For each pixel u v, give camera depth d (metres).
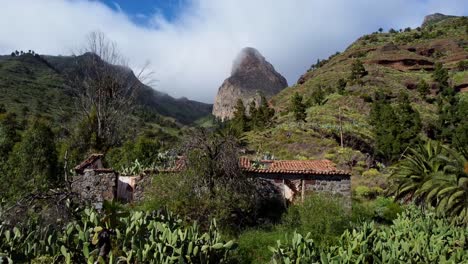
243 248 11.84
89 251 7.63
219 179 14.99
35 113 56.94
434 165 13.31
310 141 39.19
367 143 42.75
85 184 17.25
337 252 8.03
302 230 13.62
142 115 86.12
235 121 54.28
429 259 7.22
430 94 72.25
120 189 17.66
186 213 13.92
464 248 8.67
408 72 86.88
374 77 76.44
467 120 50.19
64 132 35.28
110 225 7.84
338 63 105.19
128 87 35.91
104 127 32.50
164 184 14.88
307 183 17.61
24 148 16.92
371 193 23.48
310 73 105.19
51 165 17.22
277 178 17.52
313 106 63.62
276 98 93.56
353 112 57.38
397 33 130.88
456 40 105.88
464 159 11.72
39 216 9.30
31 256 7.80
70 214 9.73
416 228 9.59
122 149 24.95
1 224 8.91
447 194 11.30
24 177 16.25
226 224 14.05
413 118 49.72
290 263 7.35
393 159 38.28
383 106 50.94
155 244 7.55
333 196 16.67
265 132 44.91
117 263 7.15
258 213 15.99
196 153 15.20
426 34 118.06
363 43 118.94
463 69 86.12
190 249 7.67
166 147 22.94
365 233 8.46
